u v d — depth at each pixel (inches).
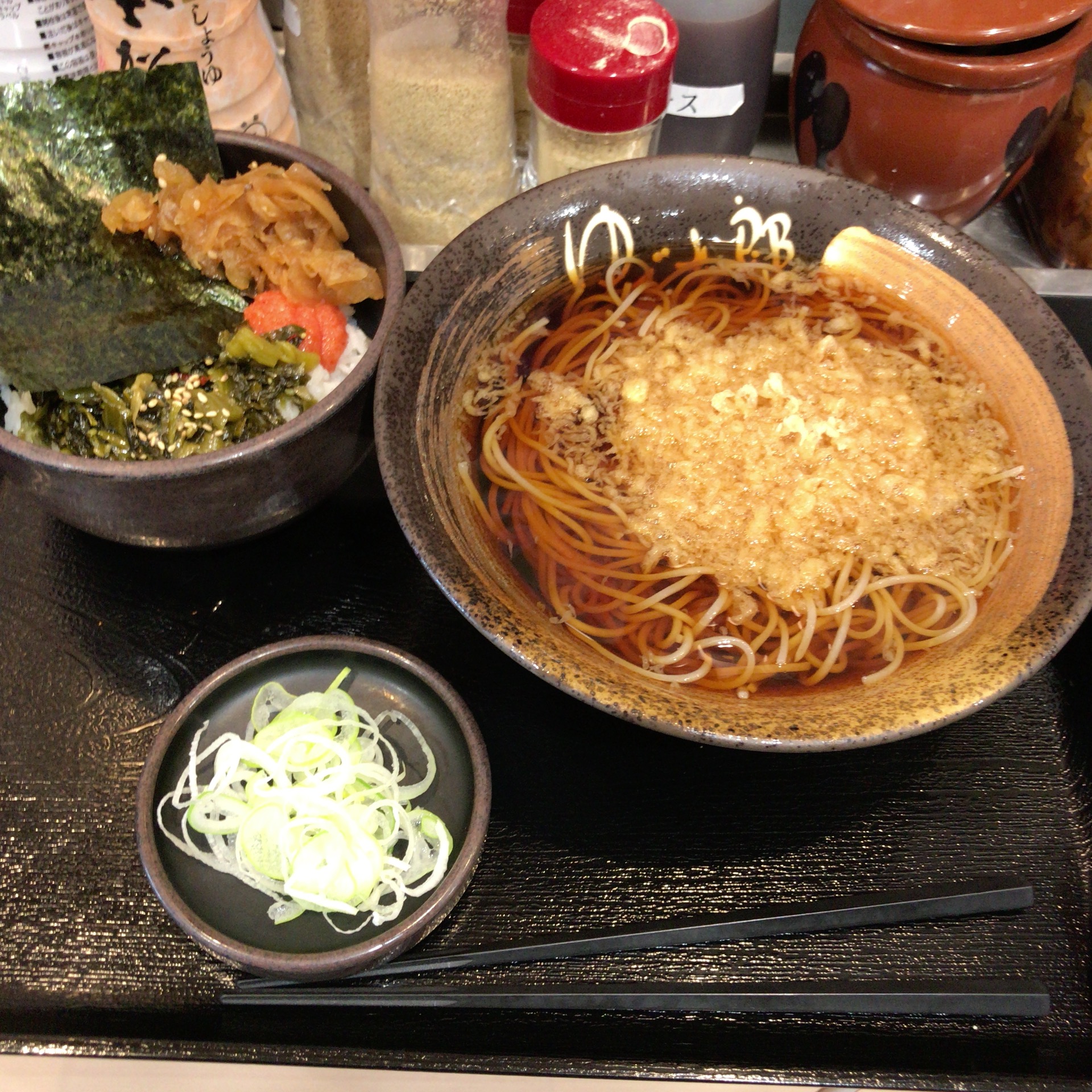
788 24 21.9
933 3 15.8
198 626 16.1
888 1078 12.9
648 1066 12.9
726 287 17.2
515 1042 13.4
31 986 13.6
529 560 14.8
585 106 16.7
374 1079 14.1
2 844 14.4
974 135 17.0
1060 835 14.7
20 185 15.3
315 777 14.2
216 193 15.7
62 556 16.6
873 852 14.5
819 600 14.5
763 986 13.6
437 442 14.8
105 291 15.7
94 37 17.8
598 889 14.3
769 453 15.6
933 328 16.5
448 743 14.9
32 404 16.0
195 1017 13.5
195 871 13.8
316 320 16.1
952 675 12.8
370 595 16.5
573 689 12.1
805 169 16.5
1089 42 15.9
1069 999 13.7
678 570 14.7
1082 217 18.7
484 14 17.0
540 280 16.5
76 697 15.5
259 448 14.1
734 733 12.0
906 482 15.2
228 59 17.4
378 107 18.0
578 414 15.9
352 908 13.4
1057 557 13.7
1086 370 14.8
